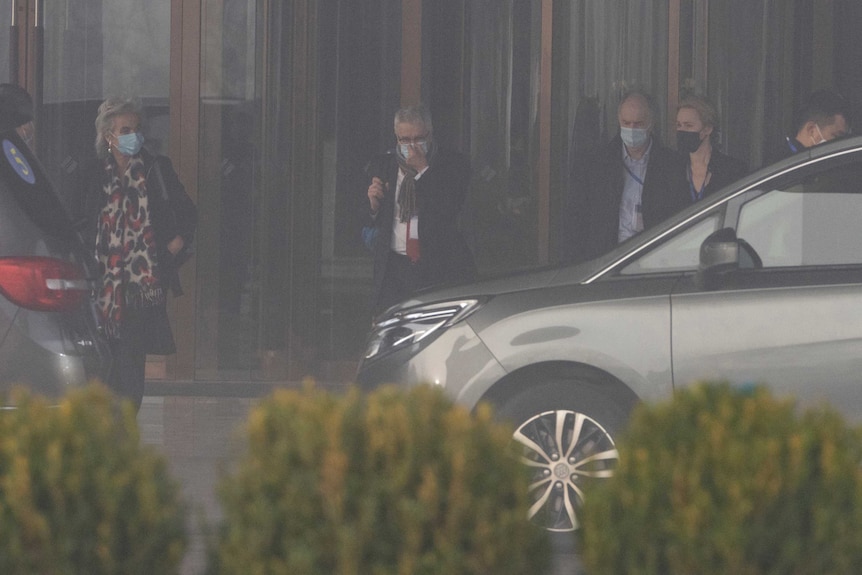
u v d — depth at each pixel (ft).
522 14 166.71
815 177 88.43
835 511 43.91
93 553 44.57
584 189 125.90
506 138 167.43
